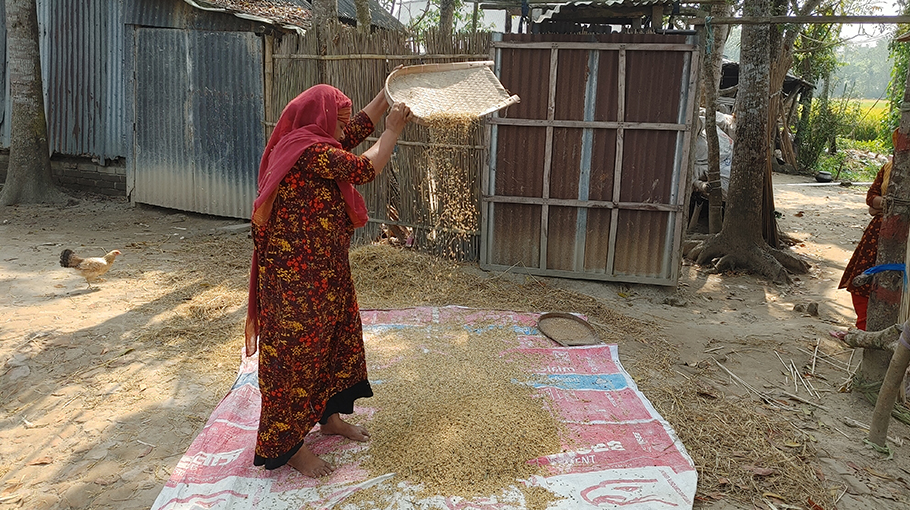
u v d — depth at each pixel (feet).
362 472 9.82
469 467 9.88
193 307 16.69
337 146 8.96
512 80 19.57
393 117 9.48
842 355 15.47
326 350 9.49
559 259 20.63
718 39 30.27
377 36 21.62
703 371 14.30
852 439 11.63
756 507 9.57
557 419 11.50
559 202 19.98
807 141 58.18
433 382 12.71
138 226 26.63
